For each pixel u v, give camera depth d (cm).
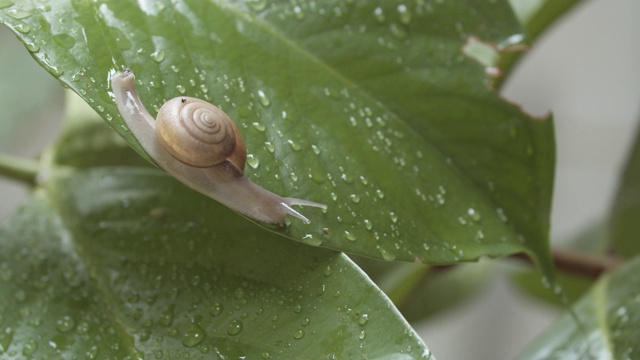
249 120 25
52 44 24
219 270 25
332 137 25
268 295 24
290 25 26
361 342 23
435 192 26
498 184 26
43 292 25
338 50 26
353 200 25
